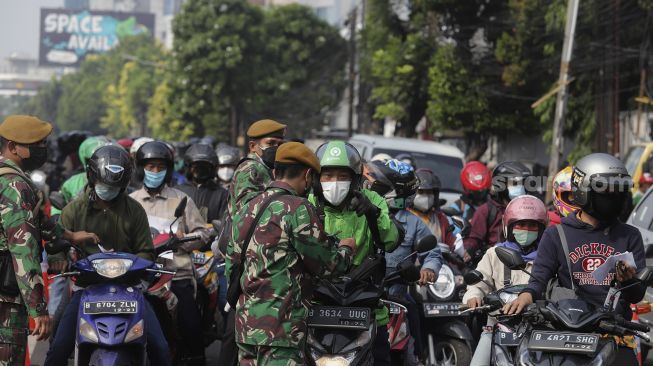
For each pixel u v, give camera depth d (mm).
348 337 6938
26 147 7434
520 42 35906
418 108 44062
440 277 9703
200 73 71438
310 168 6859
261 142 9320
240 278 6781
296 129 74562
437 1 39406
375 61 42562
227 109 73188
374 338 7141
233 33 71750
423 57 41594
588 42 30531
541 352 6203
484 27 39406
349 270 7113
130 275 7469
